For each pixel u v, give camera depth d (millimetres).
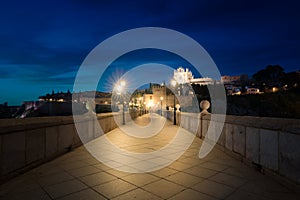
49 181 4738
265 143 5090
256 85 107625
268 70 104000
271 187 4336
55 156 6875
